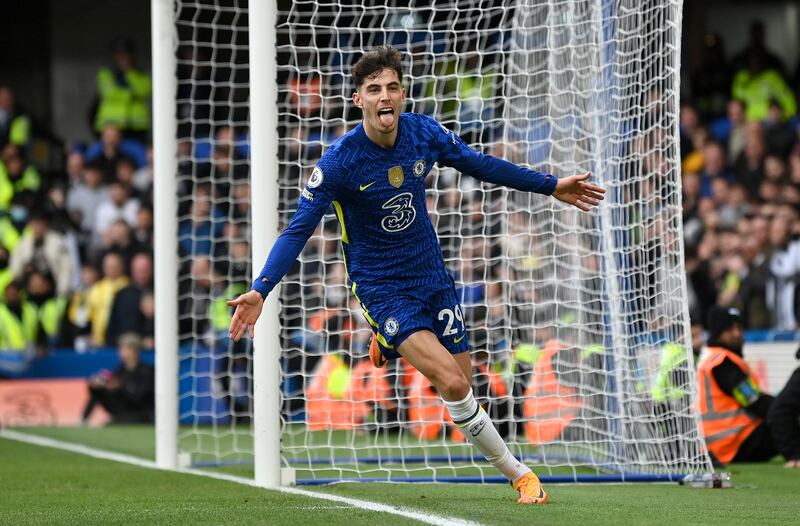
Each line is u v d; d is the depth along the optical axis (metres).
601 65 24.64
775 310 45.88
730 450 27.70
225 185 47.88
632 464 24.36
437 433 33.94
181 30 55.06
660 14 22.12
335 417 35.06
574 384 27.47
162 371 26.83
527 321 30.64
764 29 62.53
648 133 23.11
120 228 49.00
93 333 48.03
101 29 62.72
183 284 43.59
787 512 16.95
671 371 22.73
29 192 52.31
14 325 47.50
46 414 43.88
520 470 17.61
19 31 61.94
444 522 14.88
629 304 24.23
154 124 26.78
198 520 15.79
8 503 19.02
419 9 26.73
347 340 36.25
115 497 19.75
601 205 24.92
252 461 29.20
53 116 62.31
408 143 16.53
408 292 16.94
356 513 16.14
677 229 21.64
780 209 47.88
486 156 17.03
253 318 15.62
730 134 53.47
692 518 15.95
